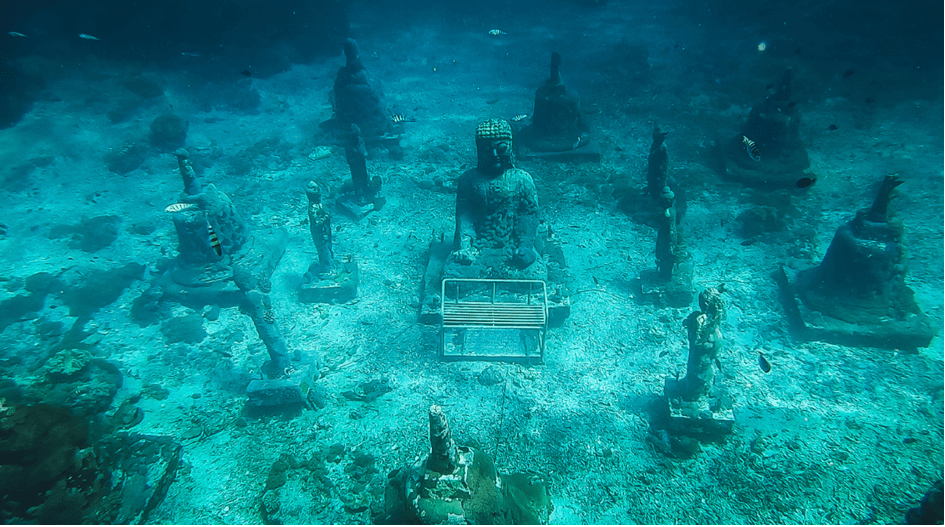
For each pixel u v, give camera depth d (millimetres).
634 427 10062
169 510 8688
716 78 28391
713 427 9547
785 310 12914
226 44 30547
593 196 18422
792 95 25219
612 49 34531
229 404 10805
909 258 14445
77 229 16828
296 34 33688
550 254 14711
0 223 17188
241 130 24703
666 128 23172
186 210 13258
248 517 8609
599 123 24125
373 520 8414
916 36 29031
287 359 10555
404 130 24094
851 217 16453
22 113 22484
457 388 11078
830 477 8938
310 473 9242
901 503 8438
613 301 13500
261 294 9883
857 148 20438
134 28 28609
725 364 11445
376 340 12461
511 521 6848
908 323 11547
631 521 8414
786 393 10656
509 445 9750
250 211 18078
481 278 11914
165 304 13547
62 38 27922
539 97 20625
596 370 11477
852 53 29141
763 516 8391
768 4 36719
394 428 10133
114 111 24109
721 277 14219
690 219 16828
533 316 11258
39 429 7562
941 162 18969
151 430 10164
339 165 21188
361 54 34938
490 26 41688
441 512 6207
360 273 14891
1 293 13891
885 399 10406
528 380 11250
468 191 12898
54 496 7711
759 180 18172
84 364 11000
